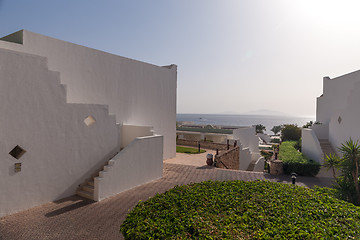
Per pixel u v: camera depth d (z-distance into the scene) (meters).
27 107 7.46
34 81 7.63
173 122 17.14
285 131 25.53
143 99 14.22
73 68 10.16
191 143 23.48
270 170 12.86
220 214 4.98
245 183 7.39
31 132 7.60
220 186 6.98
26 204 7.51
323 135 19.38
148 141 10.89
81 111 9.18
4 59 6.89
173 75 17.08
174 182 10.91
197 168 13.58
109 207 7.82
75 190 9.05
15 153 7.66
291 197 6.00
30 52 8.59
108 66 11.83
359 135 13.05
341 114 15.31
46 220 6.79
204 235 4.00
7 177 7.05
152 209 5.22
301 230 4.16
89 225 6.50
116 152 10.84
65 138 8.63
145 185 10.41
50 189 8.20
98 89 11.29
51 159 8.20
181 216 4.78
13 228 6.28
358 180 7.94
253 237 3.96
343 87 18.72
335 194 7.74
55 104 8.27
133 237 4.19
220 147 20.92
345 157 8.31
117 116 12.42
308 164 12.41
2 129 6.90
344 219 4.77
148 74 14.61
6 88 6.96
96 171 9.83
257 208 5.23
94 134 9.74
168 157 16.61
